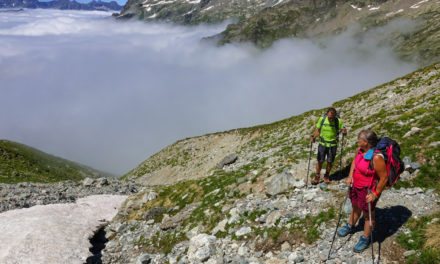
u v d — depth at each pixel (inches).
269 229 406.0
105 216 863.1
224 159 987.9
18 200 979.3
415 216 320.5
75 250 599.2
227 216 490.6
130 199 804.0
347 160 506.9
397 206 346.9
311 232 362.3
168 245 533.3
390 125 579.8
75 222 735.7
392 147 270.4
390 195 372.5
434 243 274.1
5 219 697.6
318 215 383.6
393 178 270.5
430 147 413.4
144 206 759.7
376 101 987.3
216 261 405.1
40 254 552.1
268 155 816.3
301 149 702.5
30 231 619.2
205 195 639.8
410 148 436.1
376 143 282.8
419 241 285.9
